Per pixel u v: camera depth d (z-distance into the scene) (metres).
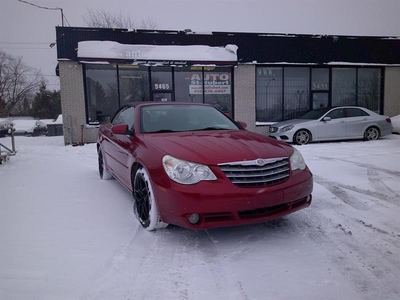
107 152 5.18
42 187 5.14
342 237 3.13
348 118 11.11
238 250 2.89
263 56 13.20
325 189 4.80
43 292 2.25
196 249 2.91
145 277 2.45
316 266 2.60
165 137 3.55
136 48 11.80
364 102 14.60
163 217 2.96
